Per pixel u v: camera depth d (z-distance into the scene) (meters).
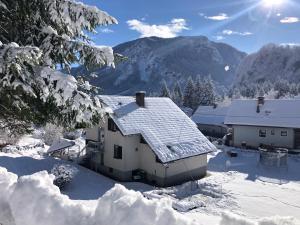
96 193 21.91
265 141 40.75
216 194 22.95
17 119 7.88
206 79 95.81
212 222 16.20
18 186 4.84
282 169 31.22
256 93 104.62
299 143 38.91
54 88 6.17
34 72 6.18
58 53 6.69
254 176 28.70
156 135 27.00
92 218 4.37
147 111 29.75
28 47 5.25
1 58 5.22
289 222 4.17
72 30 7.35
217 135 56.44
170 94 94.12
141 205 4.20
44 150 33.53
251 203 21.12
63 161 28.53
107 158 27.81
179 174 26.72
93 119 7.14
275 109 42.19
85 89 6.93
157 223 4.05
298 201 21.73
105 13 6.88
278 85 111.31
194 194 23.23
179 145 27.22
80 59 6.87
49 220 4.45
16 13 6.80
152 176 26.55
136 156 27.20
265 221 4.21
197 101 87.75
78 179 24.34
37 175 5.13
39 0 6.80
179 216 4.14
